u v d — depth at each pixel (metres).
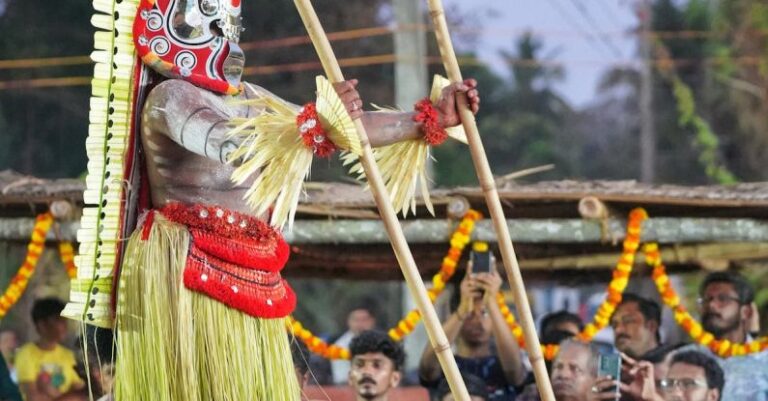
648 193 13.02
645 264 16.17
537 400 13.93
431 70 42.47
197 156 7.72
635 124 73.81
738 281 14.88
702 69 50.59
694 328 14.27
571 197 13.26
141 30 7.68
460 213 13.51
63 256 14.04
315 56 40.03
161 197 7.77
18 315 23.62
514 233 13.66
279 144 7.38
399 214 13.92
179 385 7.54
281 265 8.02
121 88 7.71
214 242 7.68
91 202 7.75
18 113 39.16
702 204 12.99
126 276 7.69
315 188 14.00
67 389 16.84
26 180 14.13
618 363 13.03
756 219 13.21
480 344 14.52
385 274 16.41
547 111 71.44
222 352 7.61
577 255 15.18
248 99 8.03
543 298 37.09
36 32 39.03
